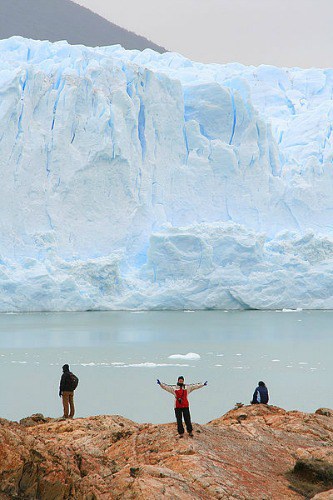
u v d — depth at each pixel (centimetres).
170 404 4506
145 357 6662
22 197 11356
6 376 5578
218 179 12600
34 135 11662
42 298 10375
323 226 12712
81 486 1803
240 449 2203
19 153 11450
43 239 11131
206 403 4556
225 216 12531
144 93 12412
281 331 8875
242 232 11144
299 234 11694
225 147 12600
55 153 11625
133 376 5575
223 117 12812
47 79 12025
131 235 11756
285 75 15700
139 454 2108
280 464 2162
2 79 11712
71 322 9750
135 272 11269
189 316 10550
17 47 13262
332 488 2027
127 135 11862
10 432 1881
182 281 10969
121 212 11756
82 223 11569
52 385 5178
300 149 13412
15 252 11069
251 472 2058
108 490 1811
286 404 4619
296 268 11131
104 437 2259
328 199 12812
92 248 11519
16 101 11481
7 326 9294
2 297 10356
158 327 9206
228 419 2648
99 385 5175
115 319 10119
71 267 10675
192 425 2305
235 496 1889
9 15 19725
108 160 11712
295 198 12662
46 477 1800
